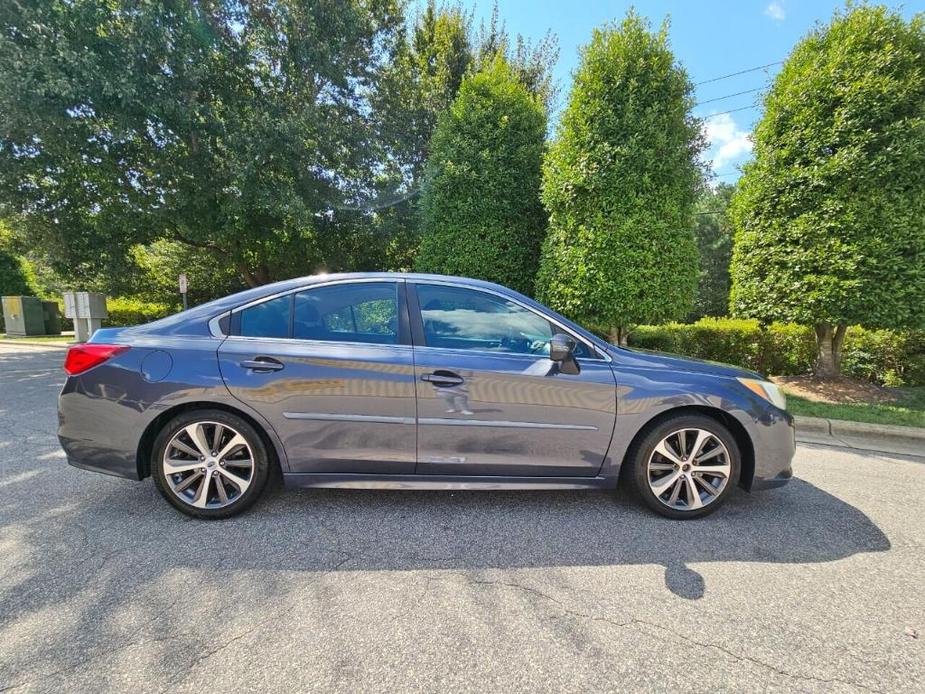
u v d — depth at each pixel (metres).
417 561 2.46
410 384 2.85
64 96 7.38
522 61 14.98
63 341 15.88
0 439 4.47
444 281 3.11
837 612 2.09
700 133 7.12
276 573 2.33
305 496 3.24
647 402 2.94
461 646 1.84
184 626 1.93
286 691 1.61
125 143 9.20
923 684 1.68
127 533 2.70
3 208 9.55
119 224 10.25
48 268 15.12
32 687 1.60
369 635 1.90
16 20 7.44
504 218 7.56
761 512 3.13
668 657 1.80
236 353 2.84
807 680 1.69
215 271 16.23
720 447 3.00
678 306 6.38
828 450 4.67
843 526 2.94
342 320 2.99
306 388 2.84
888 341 7.90
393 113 12.43
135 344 2.85
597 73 6.27
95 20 7.64
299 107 10.34
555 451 2.94
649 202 6.21
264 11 10.12
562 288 6.49
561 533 2.79
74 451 2.84
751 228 6.75
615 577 2.34
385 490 3.36
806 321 6.33
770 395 3.06
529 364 2.93
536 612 2.06
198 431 2.86
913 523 3.00
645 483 2.99
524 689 1.64
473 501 3.21
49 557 2.43
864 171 5.71
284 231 11.53
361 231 12.85
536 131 7.73
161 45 8.06
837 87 5.85
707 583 2.30
